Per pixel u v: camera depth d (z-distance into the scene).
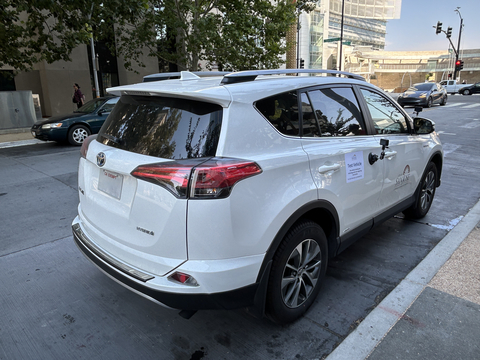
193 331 2.56
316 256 2.65
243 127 2.10
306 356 2.30
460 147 9.38
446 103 25.64
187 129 2.08
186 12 15.79
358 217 3.01
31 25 12.83
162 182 1.96
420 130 3.91
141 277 2.08
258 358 2.29
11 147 11.08
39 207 5.25
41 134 10.57
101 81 21.42
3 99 14.07
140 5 12.34
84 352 2.37
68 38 12.05
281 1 16.89
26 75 19.92
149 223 2.05
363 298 2.92
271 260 2.19
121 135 2.39
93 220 2.55
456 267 3.31
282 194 2.18
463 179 6.46
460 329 2.49
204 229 1.92
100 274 3.36
